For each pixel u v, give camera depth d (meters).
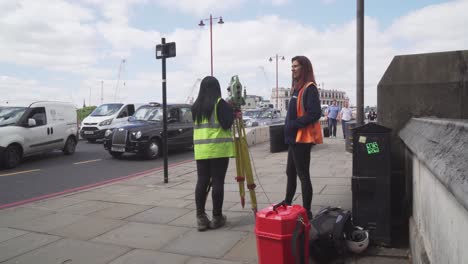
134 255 4.05
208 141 4.66
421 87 4.79
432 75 4.75
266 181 7.82
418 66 4.82
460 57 4.66
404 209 4.63
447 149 2.12
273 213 3.32
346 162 10.13
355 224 4.05
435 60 4.75
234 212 5.50
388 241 3.93
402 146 4.84
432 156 2.31
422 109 4.79
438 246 2.38
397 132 4.89
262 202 6.04
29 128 11.33
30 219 5.46
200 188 4.75
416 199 3.56
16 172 9.97
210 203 6.05
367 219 4.01
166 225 5.03
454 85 4.66
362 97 9.38
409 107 4.84
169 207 5.94
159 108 13.87
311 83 4.50
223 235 4.56
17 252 4.22
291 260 3.22
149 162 11.87
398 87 4.88
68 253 4.16
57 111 12.84
